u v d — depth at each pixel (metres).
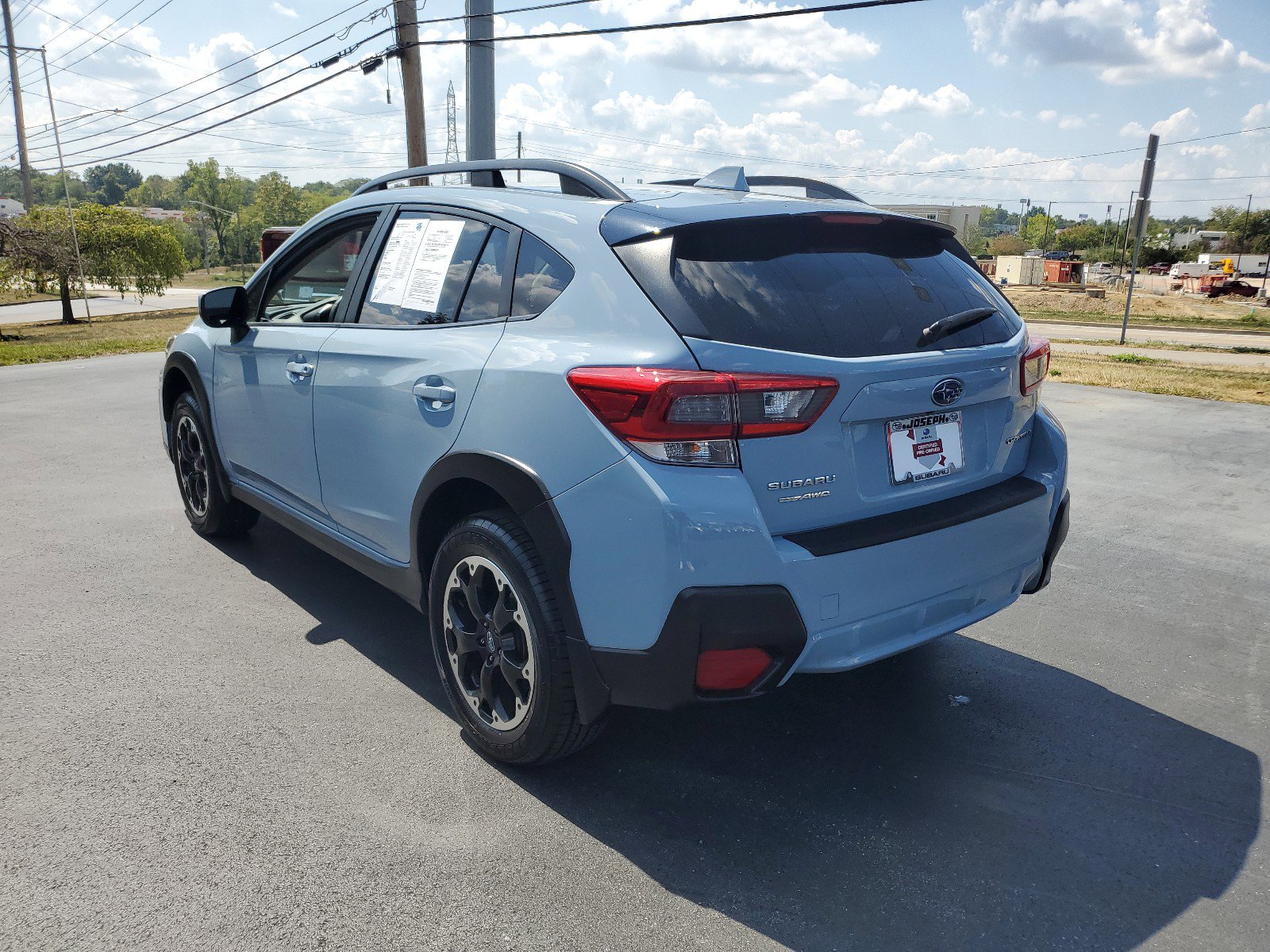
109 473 6.14
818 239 2.59
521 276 2.71
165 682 3.22
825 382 2.25
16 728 2.88
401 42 17.56
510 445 2.50
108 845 2.32
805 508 2.31
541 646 2.47
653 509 2.19
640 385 2.20
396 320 3.13
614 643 2.34
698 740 2.96
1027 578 2.94
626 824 2.49
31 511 5.23
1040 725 3.12
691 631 2.20
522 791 2.63
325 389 3.31
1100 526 5.45
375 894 2.18
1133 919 2.17
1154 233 189.88
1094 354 18.16
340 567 4.40
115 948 1.97
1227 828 2.55
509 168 3.04
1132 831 2.53
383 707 3.09
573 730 2.55
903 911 2.18
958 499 2.65
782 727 3.05
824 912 2.16
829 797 2.65
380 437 3.04
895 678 3.46
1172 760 2.91
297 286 3.79
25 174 58.62
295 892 2.17
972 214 129.88
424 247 3.13
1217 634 3.93
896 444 2.48
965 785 2.74
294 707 3.07
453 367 2.72
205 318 3.79
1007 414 2.81
